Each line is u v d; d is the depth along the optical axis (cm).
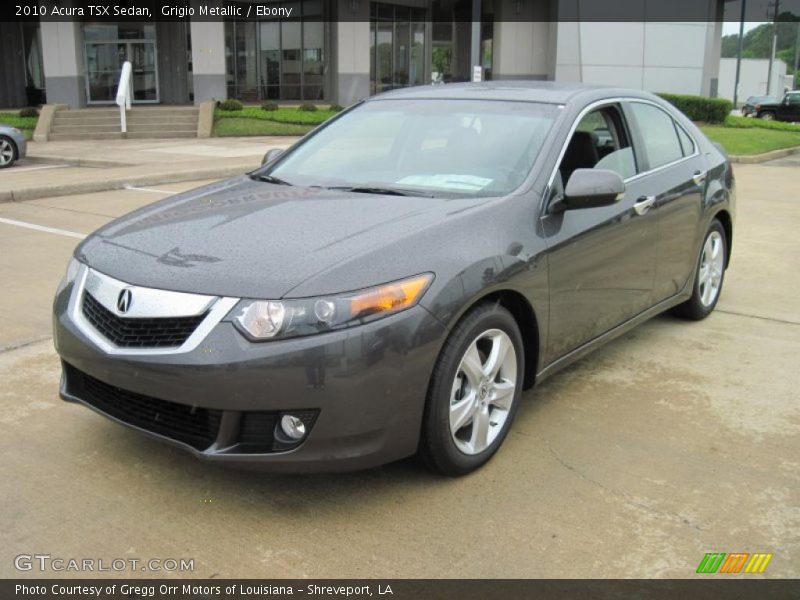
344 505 318
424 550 289
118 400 327
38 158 1723
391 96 486
